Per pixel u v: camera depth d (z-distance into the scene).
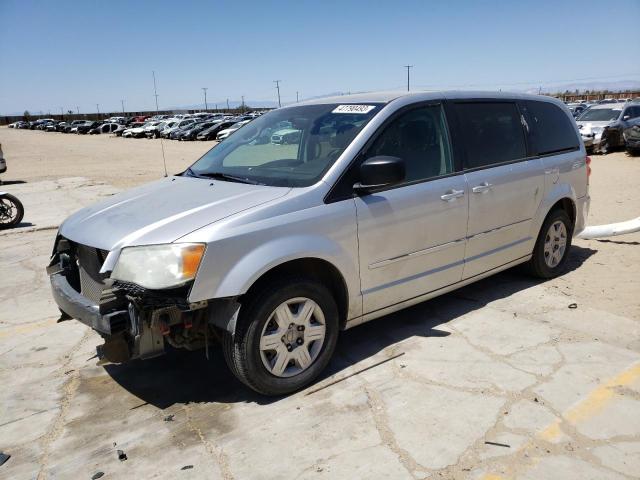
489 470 2.76
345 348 4.17
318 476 2.77
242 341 3.27
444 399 3.41
